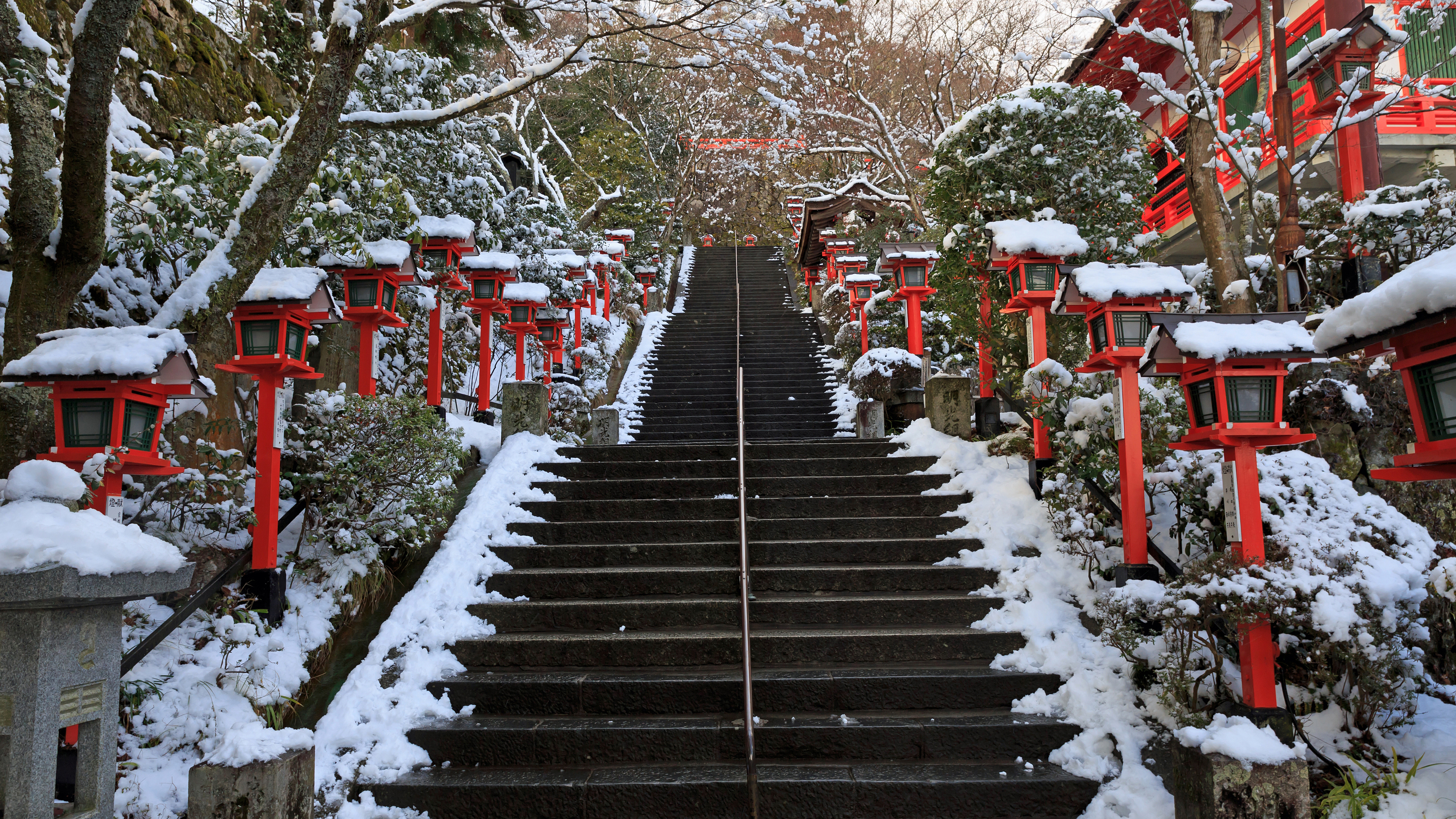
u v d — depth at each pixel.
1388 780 3.15
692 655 4.50
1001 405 7.36
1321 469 4.13
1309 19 9.62
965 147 6.92
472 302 8.29
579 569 5.41
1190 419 3.99
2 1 3.77
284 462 5.21
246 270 4.29
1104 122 6.59
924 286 9.71
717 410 11.80
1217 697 3.65
